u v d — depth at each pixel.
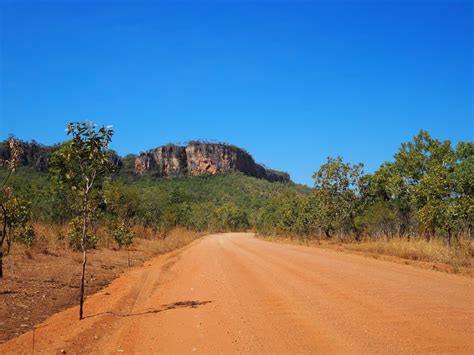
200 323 8.02
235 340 6.82
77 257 18.73
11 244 19.34
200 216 85.56
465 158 33.69
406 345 6.21
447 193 27.09
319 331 7.13
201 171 181.00
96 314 8.90
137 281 14.14
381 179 37.38
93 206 9.82
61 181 9.25
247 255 23.53
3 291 10.54
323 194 38.66
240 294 10.88
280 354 6.05
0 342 6.73
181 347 6.56
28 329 7.61
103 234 27.11
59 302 10.07
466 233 22.56
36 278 12.73
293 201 53.41
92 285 12.99
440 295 9.82
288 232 52.88
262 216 70.19
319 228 42.91
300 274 14.16
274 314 8.51
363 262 17.88
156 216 44.22
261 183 174.75
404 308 8.52
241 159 195.12
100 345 6.79
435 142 34.44
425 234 29.39
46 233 22.44
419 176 34.53
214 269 16.97
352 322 7.61
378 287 11.03
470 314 7.98
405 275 13.30
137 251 26.02
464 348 6.04
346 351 6.05
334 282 12.12
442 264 16.25
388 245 22.67
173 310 9.32
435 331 6.88
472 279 12.35
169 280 14.64
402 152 35.44
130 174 161.25
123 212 34.44
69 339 6.86
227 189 159.12
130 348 6.57
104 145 9.17
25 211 17.09
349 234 39.03
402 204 34.03
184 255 25.97
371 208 34.34
